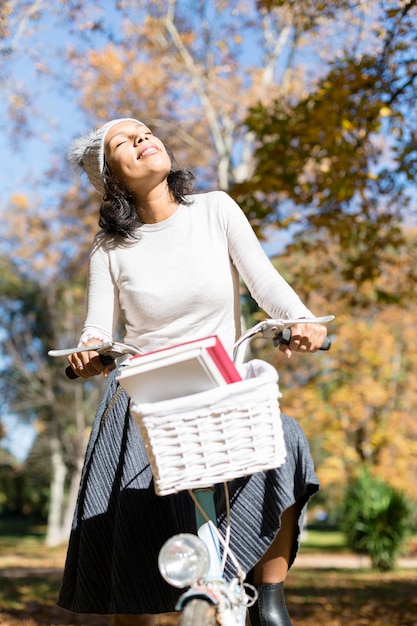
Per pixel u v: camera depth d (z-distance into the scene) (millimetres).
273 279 2654
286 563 2566
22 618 7590
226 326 2738
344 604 9281
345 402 23703
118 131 2812
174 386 2232
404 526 17000
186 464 2121
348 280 9938
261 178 8797
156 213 2822
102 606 2689
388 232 9633
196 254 2746
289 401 23906
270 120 8789
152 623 2799
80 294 28328
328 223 9109
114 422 2781
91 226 22688
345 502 17875
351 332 23078
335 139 8102
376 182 8688
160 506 2621
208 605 2041
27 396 31531
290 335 2371
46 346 30453
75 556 2783
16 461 41625
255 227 9156
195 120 18203
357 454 24703
